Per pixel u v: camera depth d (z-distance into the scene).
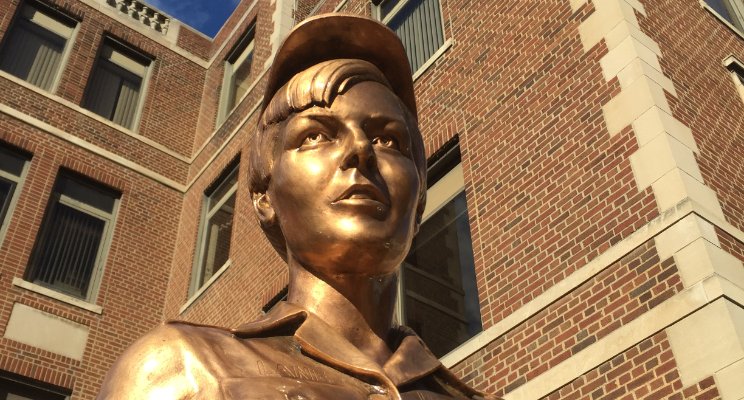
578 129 6.33
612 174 5.77
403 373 1.54
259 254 10.77
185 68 16.44
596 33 6.67
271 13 14.85
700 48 7.20
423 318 7.21
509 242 6.46
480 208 7.02
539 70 7.17
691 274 4.77
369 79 1.91
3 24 13.55
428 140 8.26
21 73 13.45
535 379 5.48
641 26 6.55
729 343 4.34
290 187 1.73
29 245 11.20
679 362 4.57
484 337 6.13
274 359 1.43
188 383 1.29
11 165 12.09
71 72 13.91
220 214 13.05
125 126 14.58
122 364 1.35
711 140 6.00
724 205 5.43
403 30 10.37
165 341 1.37
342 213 1.65
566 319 5.50
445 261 7.35
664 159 5.41
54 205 12.30
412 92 2.11
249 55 15.55
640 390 4.72
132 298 12.17
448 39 8.98
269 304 9.76
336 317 1.69
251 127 13.13
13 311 10.44
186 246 12.98
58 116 13.10
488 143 7.36
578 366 5.20
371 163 1.70
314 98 1.81
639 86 5.95
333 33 1.98
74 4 14.99
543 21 7.45
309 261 1.71
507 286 6.23
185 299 12.02
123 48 15.59
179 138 15.14
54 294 11.04
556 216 6.09
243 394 1.25
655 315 4.85
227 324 10.52
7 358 9.95
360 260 1.66
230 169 13.45
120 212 13.02
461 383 1.69
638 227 5.32
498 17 8.22
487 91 7.78
